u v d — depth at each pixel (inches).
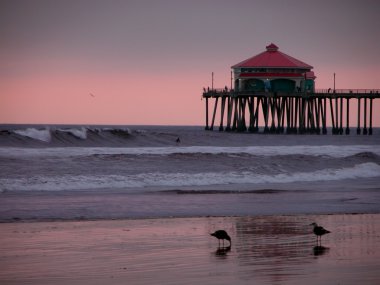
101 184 2765.7
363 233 1845.5
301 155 3801.7
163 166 3235.7
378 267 1424.7
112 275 1347.2
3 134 4040.4
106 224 1956.2
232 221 2034.9
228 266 1425.9
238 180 3088.1
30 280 1305.4
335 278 1331.2
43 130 4256.9
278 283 1291.8
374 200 2556.6
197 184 2947.8
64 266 1419.8
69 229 1859.0
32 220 1994.3
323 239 1747.0
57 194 2500.0
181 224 1971.0
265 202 2447.1
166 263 1453.0
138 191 2657.5
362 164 3681.1
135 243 1672.0
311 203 2447.1
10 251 1557.6
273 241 1712.6
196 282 1296.8
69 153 3479.3
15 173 2802.7
